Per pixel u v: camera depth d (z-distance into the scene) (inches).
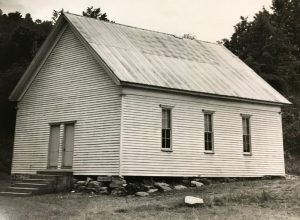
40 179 930.7
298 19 2751.0
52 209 639.1
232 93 1081.4
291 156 1728.6
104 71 938.1
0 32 2178.9
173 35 1274.6
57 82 1049.5
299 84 2305.6
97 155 915.4
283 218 558.3
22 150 1101.1
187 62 1135.6
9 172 1581.0
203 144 1015.6
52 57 1079.0
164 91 956.6
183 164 967.6
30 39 1943.9
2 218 552.4
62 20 1052.5
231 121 1085.8
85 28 1030.4
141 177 909.8
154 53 1085.8
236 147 1083.9
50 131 1042.7
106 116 914.7
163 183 906.1
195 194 781.3
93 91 955.3
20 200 772.0
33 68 1107.9
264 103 1160.2
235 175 1067.9
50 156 1033.5
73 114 990.4
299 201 665.0
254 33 2413.9
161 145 936.9
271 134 1171.9
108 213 598.5
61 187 920.3
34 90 1108.5
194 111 1011.9
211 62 1218.0
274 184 880.3
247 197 705.6
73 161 962.1
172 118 967.0
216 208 631.2
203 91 1011.9
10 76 1729.8
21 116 1128.8
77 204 705.6
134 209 631.2
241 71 1259.8
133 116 898.1
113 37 1061.1
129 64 956.6
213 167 1025.5
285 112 2007.9
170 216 568.4
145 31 1203.9
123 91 890.7
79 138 963.3
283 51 2380.7
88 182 904.9
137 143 895.7
